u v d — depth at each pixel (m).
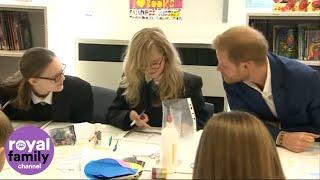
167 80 2.29
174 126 1.73
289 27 3.08
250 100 2.03
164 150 1.68
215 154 1.17
